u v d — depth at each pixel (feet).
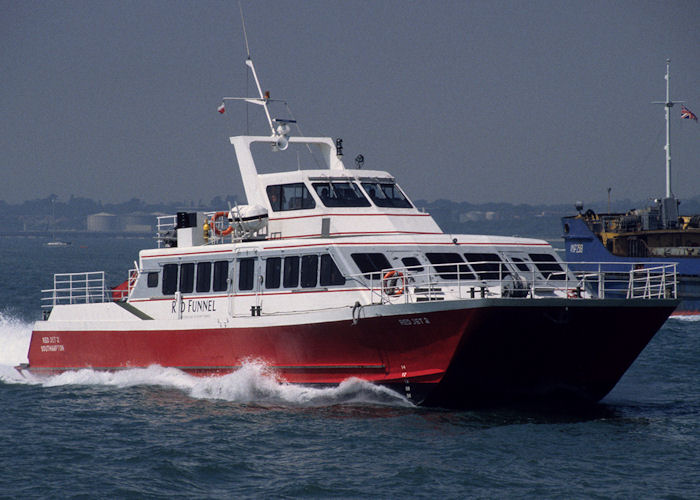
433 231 295.28
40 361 325.83
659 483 200.23
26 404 278.26
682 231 606.14
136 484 200.03
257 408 263.08
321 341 254.68
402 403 254.06
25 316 577.43
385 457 215.31
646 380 330.13
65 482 201.67
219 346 277.03
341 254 257.96
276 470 207.92
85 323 311.27
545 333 237.86
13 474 207.31
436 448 221.87
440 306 231.30
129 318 301.84
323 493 193.36
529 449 222.69
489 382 248.11
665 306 247.09
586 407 270.46
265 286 271.49
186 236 296.51
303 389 265.13
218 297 281.13
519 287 255.91
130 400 276.82
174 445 227.40
